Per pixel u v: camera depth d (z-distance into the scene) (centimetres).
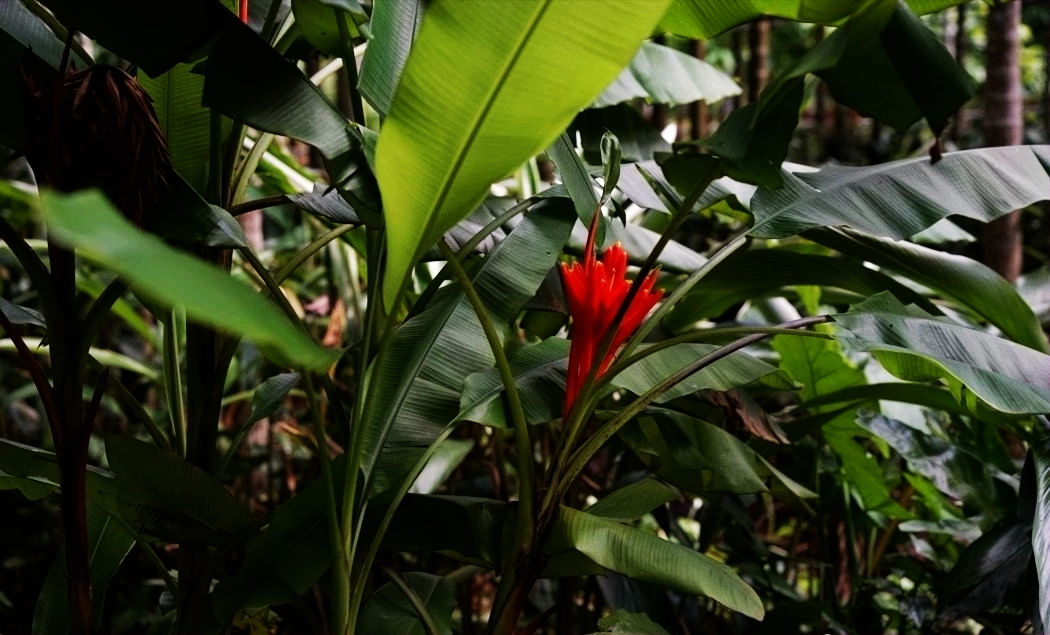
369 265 194
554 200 211
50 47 202
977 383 173
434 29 131
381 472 179
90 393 365
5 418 388
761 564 262
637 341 181
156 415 380
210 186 192
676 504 276
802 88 162
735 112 171
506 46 131
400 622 190
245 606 173
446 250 164
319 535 177
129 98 160
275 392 222
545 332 226
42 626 195
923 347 182
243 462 314
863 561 309
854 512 290
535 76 133
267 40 194
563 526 172
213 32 169
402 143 139
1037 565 180
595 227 187
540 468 305
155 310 204
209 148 201
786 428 241
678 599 257
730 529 267
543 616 185
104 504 180
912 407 282
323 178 319
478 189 146
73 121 158
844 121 784
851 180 204
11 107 171
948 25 833
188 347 199
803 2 168
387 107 169
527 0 128
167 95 195
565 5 127
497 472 284
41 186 167
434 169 142
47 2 161
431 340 193
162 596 227
